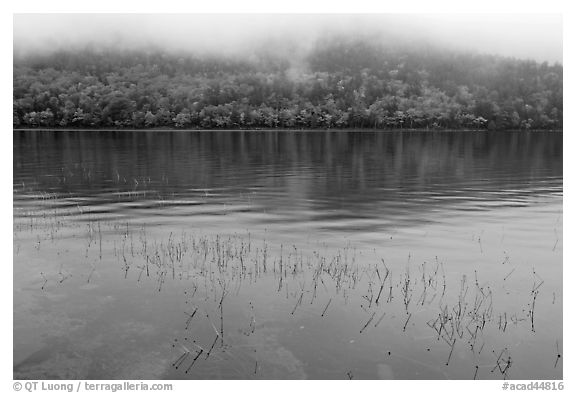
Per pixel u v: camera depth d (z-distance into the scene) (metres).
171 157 53.25
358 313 11.82
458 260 15.95
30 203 25.47
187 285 13.50
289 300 12.53
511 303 12.47
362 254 16.53
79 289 13.17
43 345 10.34
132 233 19.19
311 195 28.58
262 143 81.81
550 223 21.27
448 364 9.77
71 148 65.62
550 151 64.69
